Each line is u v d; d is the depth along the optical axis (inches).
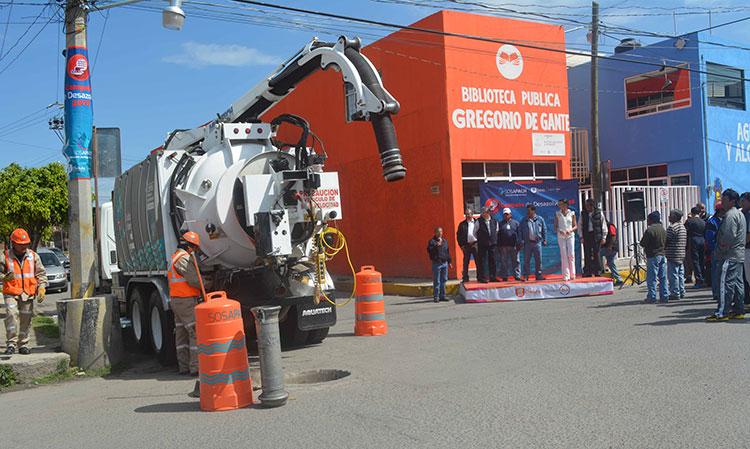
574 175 1013.2
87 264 407.2
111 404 296.5
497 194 680.4
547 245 690.8
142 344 445.7
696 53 925.2
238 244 384.8
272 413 259.4
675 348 332.2
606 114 1041.5
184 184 395.5
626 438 206.1
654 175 987.3
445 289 655.8
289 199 368.8
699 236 596.4
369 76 350.6
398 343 402.6
